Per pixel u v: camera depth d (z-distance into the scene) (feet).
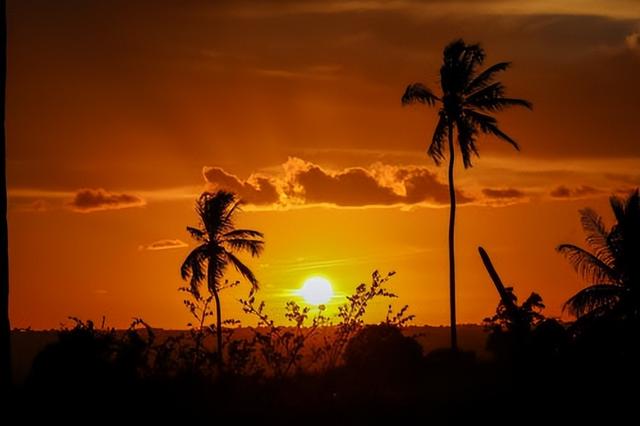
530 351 109.91
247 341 98.89
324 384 101.81
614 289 189.37
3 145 87.25
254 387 99.30
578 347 111.14
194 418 94.27
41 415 92.12
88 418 92.68
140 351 97.45
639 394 104.42
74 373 94.27
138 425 93.04
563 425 100.48
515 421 101.19
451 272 244.01
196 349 98.27
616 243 191.11
